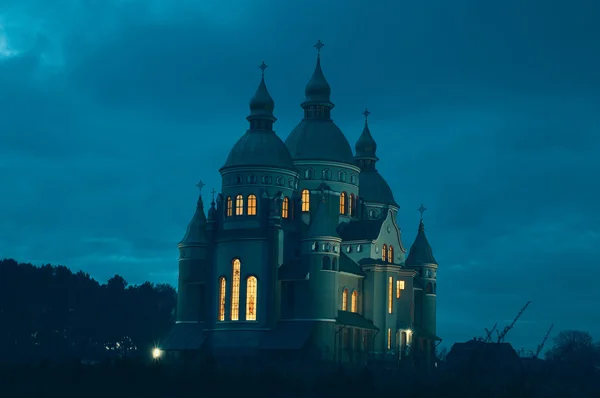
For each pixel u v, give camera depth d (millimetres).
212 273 139125
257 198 137625
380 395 86438
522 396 75500
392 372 110000
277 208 136500
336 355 132000
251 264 135375
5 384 87562
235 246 136750
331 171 147750
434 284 157625
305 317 132125
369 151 164250
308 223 145375
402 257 151125
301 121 153750
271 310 133250
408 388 90000
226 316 135875
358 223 148375
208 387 88500
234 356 132125
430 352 154000
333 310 132750
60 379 90000
